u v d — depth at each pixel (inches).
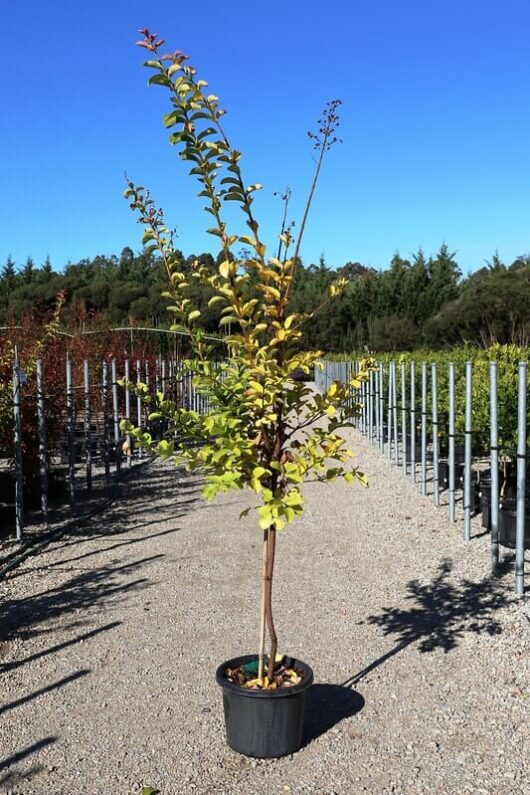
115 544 297.3
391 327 1644.9
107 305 1802.4
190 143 120.8
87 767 131.6
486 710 151.2
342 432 727.7
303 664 140.6
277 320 125.4
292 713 132.3
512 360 397.4
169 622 203.6
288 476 122.0
